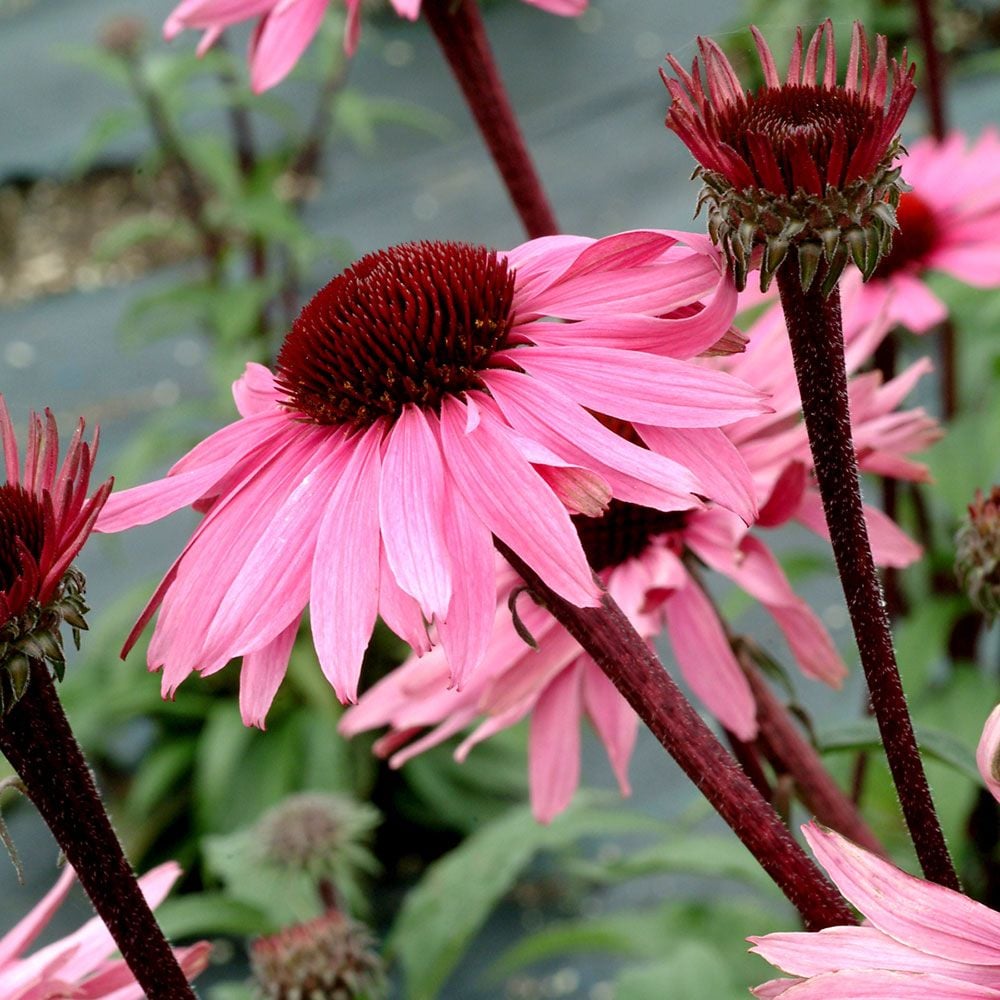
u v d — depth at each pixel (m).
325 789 2.25
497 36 4.75
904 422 0.88
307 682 2.27
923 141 1.49
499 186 4.00
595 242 0.75
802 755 0.84
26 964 0.80
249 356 2.30
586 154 3.97
